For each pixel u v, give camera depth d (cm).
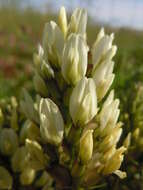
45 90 6
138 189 9
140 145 9
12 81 20
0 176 7
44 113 6
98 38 6
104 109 6
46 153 6
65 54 5
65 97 6
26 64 25
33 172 7
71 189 6
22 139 7
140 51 25
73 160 6
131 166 9
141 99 9
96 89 6
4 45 33
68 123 6
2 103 8
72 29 6
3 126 7
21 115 7
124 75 15
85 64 6
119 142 9
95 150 6
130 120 9
